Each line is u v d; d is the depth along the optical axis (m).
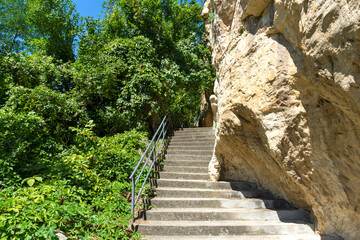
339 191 2.56
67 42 9.14
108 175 4.43
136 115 7.25
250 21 3.43
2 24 10.98
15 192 3.01
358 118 1.80
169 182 4.64
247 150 4.05
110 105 7.18
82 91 6.76
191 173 5.08
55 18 8.62
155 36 8.72
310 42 1.86
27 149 4.35
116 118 6.92
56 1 8.84
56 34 8.82
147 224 3.27
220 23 4.87
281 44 2.72
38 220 2.59
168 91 7.87
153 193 4.27
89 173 3.94
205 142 6.82
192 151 6.23
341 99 1.83
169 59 8.59
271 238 3.05
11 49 11.29
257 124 3.23
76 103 6.39
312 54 1.87
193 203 3.95
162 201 3.93
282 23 2.49
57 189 3.20
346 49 1.52
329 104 2.23
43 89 5.84
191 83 8.78
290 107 2.63
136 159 5.17
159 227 3.23
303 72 2.30
